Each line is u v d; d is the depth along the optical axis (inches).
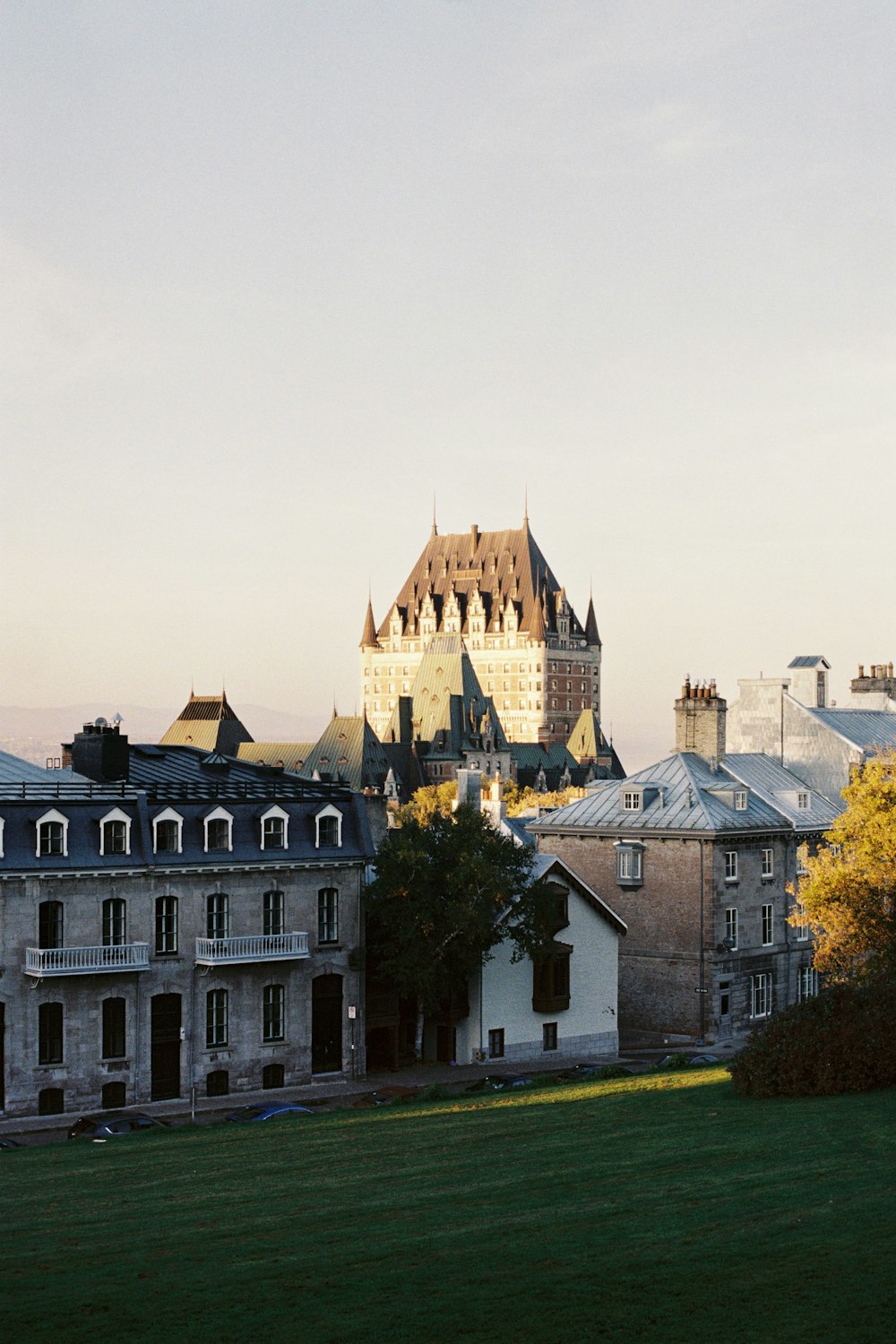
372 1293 1064.8
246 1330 993.5
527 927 3427.7
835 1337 943.7
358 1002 3287.4
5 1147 2377.0
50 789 2982.3
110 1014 2915.8
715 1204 1295.5
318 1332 982.4
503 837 3501.5
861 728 4854.8
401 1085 3144.7
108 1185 1663.4
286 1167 1704.0
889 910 2950.3
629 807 4094.5
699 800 4020.7
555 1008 3587.6
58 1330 1008.2
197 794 3196.4
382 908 3267.7
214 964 3024.1
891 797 2984.7
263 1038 3137.3
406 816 3663.9
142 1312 1040.8
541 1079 2792.8
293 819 3225.9
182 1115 2849.4
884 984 2177.7
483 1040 3469.5
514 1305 1023.0
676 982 3924.7
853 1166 1429.6
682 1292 1037.8
